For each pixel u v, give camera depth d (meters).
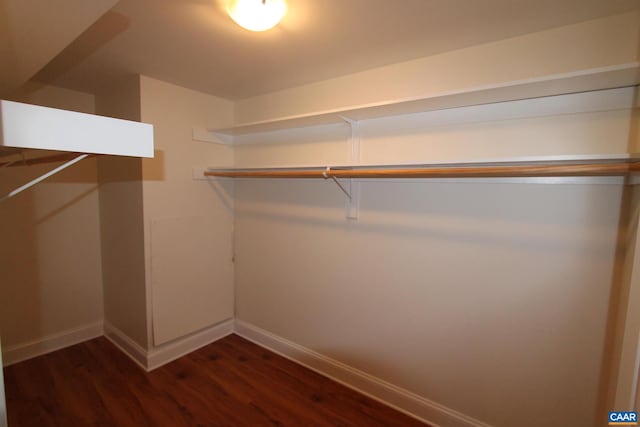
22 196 2.36
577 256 1.42
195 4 1.29
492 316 1.65
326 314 2.29
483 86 1.35
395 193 1.93
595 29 1.34
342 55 1.78
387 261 1.98
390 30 1.49
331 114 1.90
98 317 2.80
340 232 2.18
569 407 1.48
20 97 2.25
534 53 1.48
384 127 1.96
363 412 1.94
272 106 2.53
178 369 2.35
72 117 0.71
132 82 2.19
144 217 2.23
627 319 0.98
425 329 1.86
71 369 2.31
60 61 1.92
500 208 1.59
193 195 2.53
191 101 2.46
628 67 1.08
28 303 2.43
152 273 2.30
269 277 2.63
